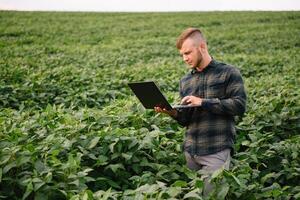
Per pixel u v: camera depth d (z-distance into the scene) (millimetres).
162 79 11883
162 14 44656
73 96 9125
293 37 27859
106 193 3582
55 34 30344
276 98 7293
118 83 11227
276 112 6918
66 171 4059
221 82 4176
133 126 5961
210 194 3746
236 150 5723
